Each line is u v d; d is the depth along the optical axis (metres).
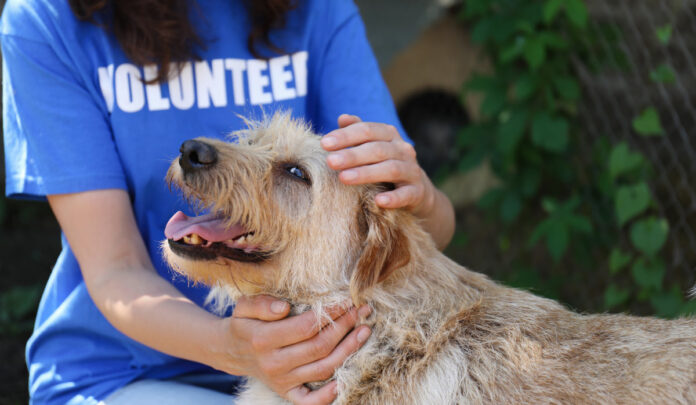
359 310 1.20
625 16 1.97
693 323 1.19
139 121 1.27
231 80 1.32
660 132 1.62
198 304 1.33
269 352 1.15
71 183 1.22
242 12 1.32
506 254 2.21
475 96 2.54
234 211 1.19
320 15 1.37
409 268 1.23
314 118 1.41
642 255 1.86
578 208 1.99
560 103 1.95
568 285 1.99
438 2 2.51
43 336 1.29
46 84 1.24
